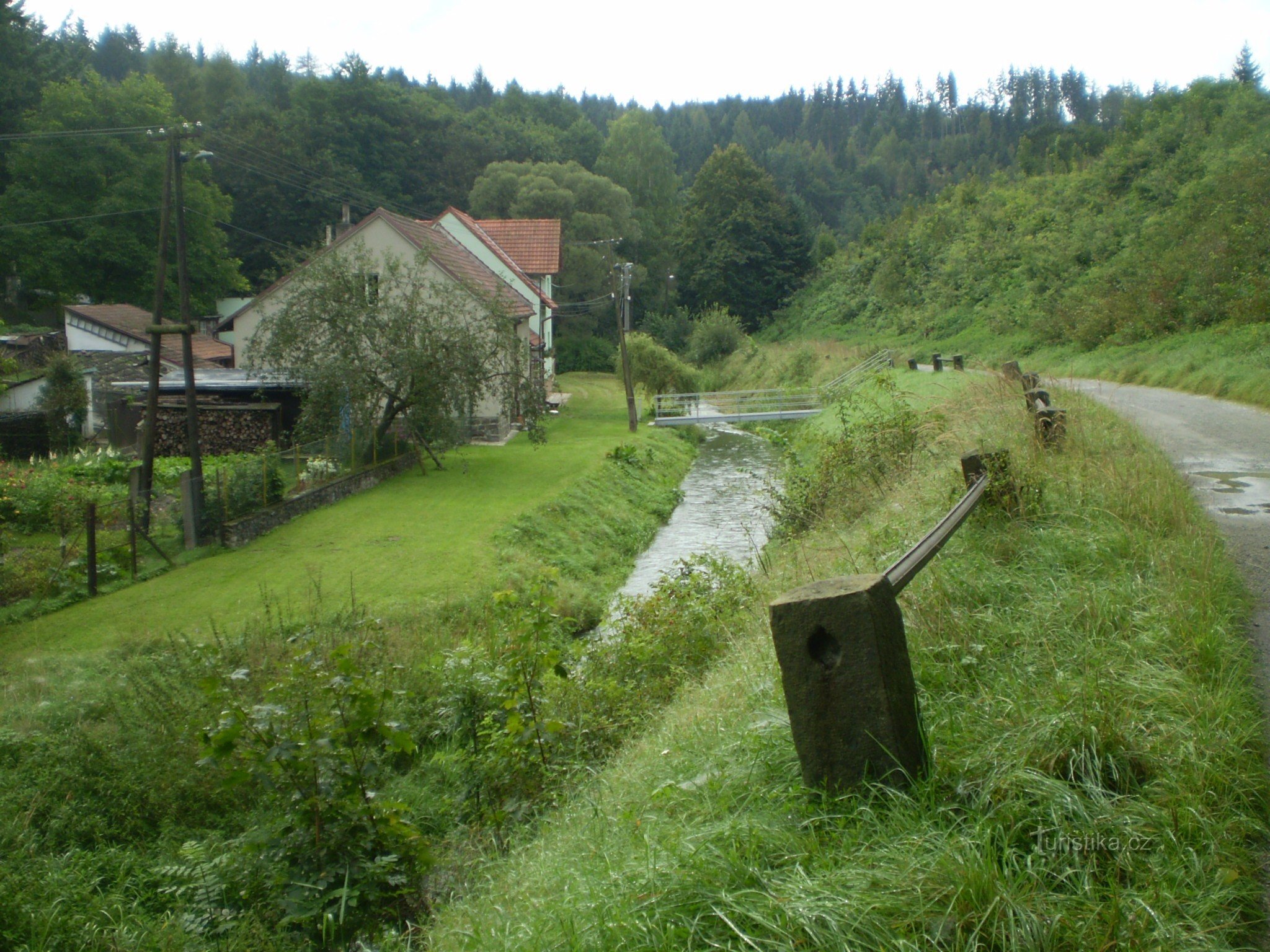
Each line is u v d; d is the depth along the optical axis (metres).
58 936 5.73
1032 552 5.30
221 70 76.12
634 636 8.49
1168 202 40.12
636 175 81.50
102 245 47.94
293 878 5.33
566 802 5.57
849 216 109.25
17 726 8.82
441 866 5.63
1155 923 2.30
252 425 26.56
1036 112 163.75
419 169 73.44
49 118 47.88
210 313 53.66
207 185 54.09
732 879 2.70
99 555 15.56
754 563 10.98
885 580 3.01
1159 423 12.66
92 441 29.11
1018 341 36.97
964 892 2.40
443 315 24.31
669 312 76.44
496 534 18.16
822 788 3.01
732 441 37.84
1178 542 5.19
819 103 174.88
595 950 2.63
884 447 11.55
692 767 4.06
